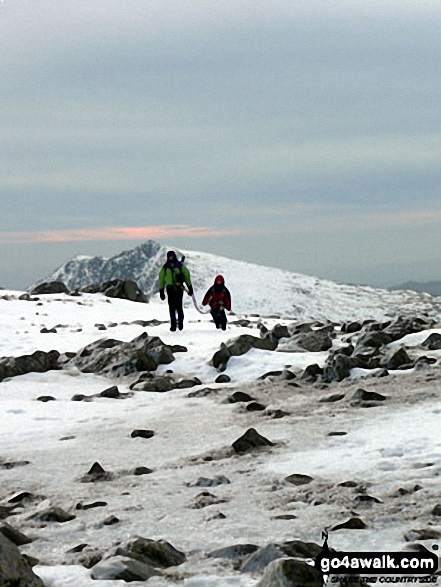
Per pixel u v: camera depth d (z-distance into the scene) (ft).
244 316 115.96
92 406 53.11
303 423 41.91
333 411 44.75
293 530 23.57
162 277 84.84
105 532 24.62
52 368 68.49
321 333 72.08
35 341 81.30
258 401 50.78
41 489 31.83
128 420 47.73
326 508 25.95
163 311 120.47
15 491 31.73
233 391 55.26
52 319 101.76
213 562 20.86
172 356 67.56
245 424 43.29
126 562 19.81
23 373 65.62
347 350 65.87
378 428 39.19
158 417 48.01
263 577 17.35
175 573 19.93
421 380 52.11
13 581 17.22
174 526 24.93
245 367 63.72
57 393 59.11
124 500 28.96
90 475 33.22
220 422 44.62
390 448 34.47
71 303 124.06
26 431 45.85
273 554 20.15
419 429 37.93
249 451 36.50
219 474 32.48
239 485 30.32
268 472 32.17
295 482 29.91
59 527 25.57
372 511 25.30
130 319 106.01
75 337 83.87
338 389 52.54
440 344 65.77
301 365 63.10
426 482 28.53
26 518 26.71
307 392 52.75
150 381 59.41
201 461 35.27
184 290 85.30
